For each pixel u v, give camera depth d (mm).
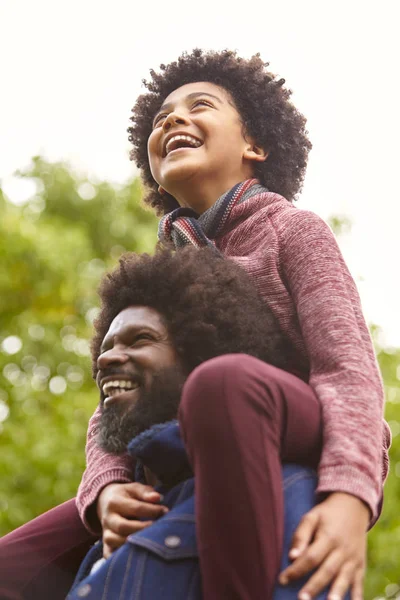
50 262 8977
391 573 7559
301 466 1627
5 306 9320
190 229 2148
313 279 1916
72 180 10219
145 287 1897
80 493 1970
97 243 10047
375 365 1776
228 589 1430
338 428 1611
